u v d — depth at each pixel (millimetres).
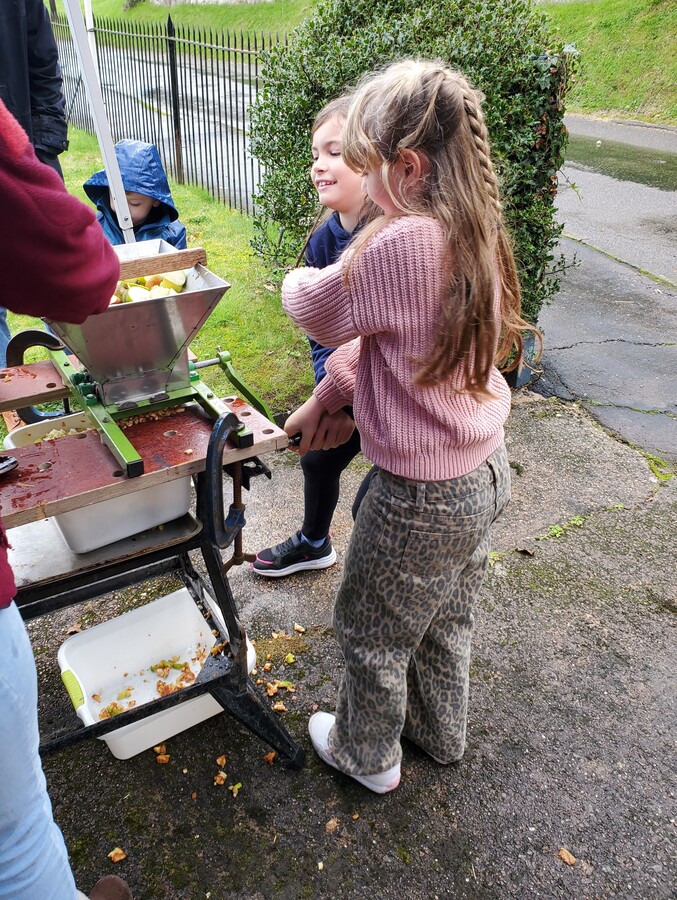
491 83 3119
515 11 3332
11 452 1503
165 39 7316
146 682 2000
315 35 3818
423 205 1198
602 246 6086
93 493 1370
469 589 1652
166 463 1459
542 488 3094
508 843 1752
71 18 2164
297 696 2123
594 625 2404
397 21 3359
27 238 892
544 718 2076
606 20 13250
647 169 8719
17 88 3090
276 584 2539
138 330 1458
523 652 2293
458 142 1166
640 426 3566
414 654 1766
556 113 3277
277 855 1714
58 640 2291
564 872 1692
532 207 3377
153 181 2906
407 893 1644
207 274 1556
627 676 2221
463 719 1835
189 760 1931
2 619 1066
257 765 1920
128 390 1583
